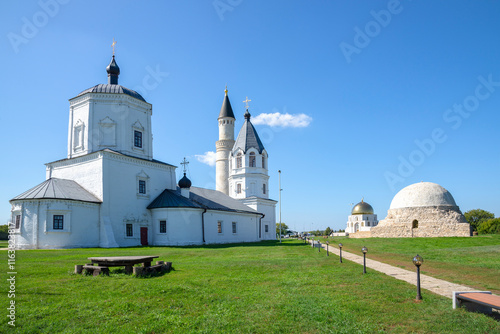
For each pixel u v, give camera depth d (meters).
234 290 11.73
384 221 62.22
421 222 57.09
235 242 53.47
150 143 46.19
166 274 15.02
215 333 7.89
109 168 39.00
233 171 67.56
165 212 42.19
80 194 37.19
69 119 43.66
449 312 9.12
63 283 12.65
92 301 10.30
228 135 76.19
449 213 56.75
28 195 34.97
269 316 8.91
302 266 17.89
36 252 27.28
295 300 10.29
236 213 54.69
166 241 41.66
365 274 15.20
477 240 42.53
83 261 20.31
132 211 40.94
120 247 37.25
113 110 42.56
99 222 37.53
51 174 43.62
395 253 27.06
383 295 10.95
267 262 19.73
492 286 12.84
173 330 8.11
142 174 43.09
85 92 42.62
